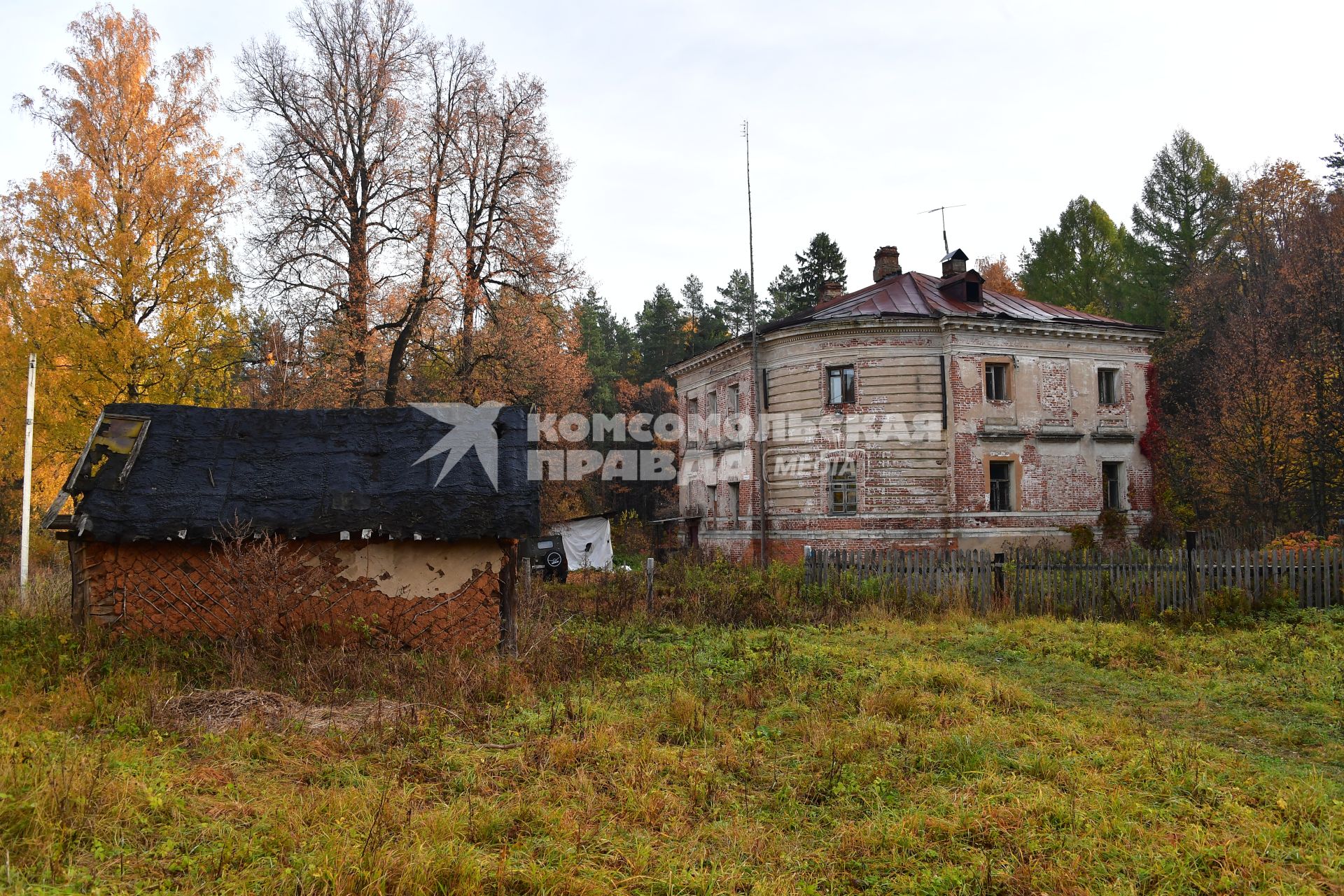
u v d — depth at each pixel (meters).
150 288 23.39
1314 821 6.18
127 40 25.17
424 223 29.42
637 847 5.46
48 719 7.82
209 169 25.52
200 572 11.76
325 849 5.08
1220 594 15.14
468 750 7.46
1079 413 29.22
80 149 24.55
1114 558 17.12
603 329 78.25
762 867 5.35
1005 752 7.73
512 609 12.27
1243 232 41.47
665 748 7.69
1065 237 52.12
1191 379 38.84
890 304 29.73
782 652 12.21
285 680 9.80
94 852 4.95
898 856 5.48
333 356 28.53
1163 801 6.59
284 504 12.12
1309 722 9.07
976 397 27.89
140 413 13.35
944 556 17.23
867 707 9.15
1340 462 28.25
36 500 23.25
